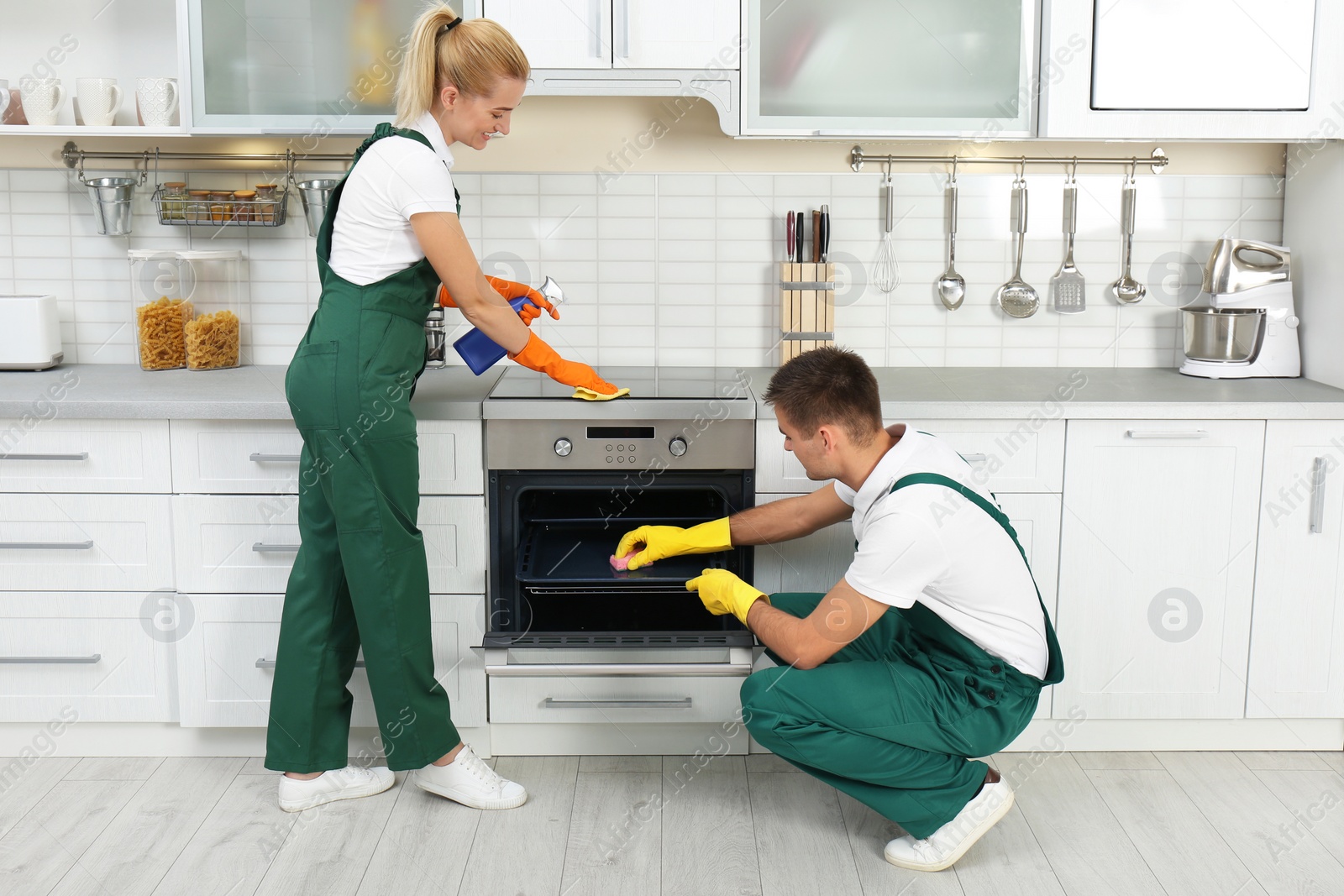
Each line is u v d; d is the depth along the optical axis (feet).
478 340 7.41
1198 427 7.61
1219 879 6.62
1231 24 8.03
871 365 9.30
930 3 8.03
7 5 8.80
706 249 9.14
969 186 9.07
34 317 8.64
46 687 7.89
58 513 7.64
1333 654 7.90
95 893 6.44
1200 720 8.16
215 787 7.72
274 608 7.74
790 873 6.70
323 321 6.72
